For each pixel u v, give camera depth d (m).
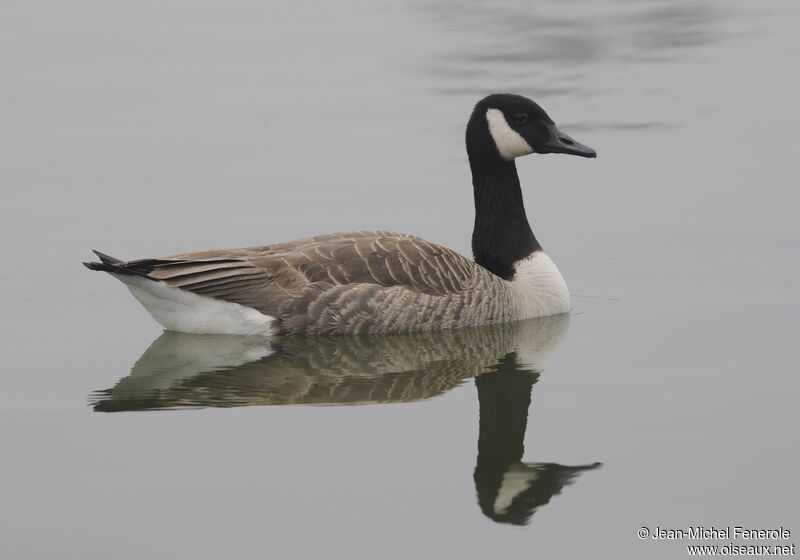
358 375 12.78
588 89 23.78
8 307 15.23
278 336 13.69
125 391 12.26
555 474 10.42
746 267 16.52
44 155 20.75
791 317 14.52
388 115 22.66
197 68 25.69
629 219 18.38
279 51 26.95
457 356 13.45
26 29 28.80
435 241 17.27
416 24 29.34
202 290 13.44
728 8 30.05
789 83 23.78
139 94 24.00
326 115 22.75
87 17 30.02
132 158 20.66
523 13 30.25
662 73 24.66
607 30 28.25
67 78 24.94
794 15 28.89
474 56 26.38
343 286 13.71
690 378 12.41
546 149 15.36
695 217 18.28
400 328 13.96
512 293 14.77
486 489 10.15
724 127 21.64
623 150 20.84
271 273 13.62
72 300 15.48
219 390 12.29
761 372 12.52
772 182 19.31
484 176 15.59
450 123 22.12
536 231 18.05
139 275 13.27
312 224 17.83
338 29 29.00
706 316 14.71
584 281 16.36
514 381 12.59
